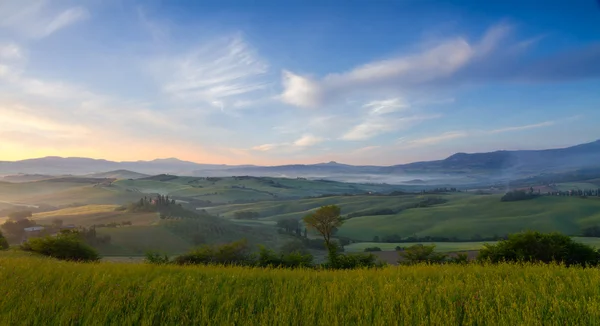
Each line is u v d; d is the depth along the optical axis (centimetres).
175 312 577
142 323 522
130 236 11206
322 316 563
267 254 1938
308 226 4769
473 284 770
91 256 2470
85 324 522
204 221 13650
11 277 785
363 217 16112
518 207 15675
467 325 525
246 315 578
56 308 582
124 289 700
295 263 1875
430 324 534
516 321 535
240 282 838
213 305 636
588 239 10062
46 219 14150
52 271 914
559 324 522
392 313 566
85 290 701
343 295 675
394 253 6788
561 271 931
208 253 2023
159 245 10894
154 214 15125
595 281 753
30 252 2253
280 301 634
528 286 734
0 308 567
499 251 1555
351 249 10106
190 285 758
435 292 712
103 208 18062
